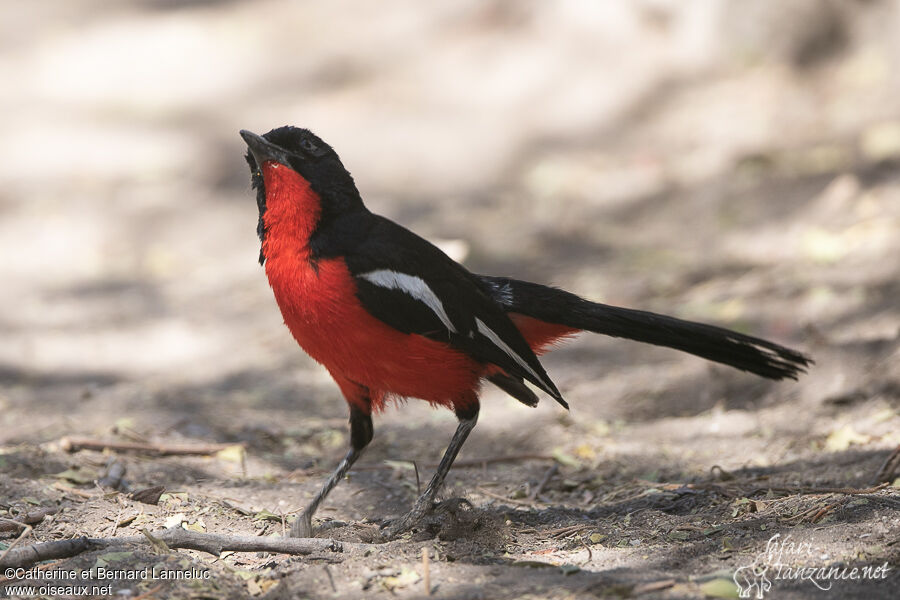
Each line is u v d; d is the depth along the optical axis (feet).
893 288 37.73
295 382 38.14
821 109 56.95
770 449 28.48
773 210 48.34
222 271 51.24
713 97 60.95
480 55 71.26
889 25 58.08
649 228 50.39
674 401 33.71
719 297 40.63
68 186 61.31
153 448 29.45
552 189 56.29
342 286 21.30
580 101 64.28
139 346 42.63
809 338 34.78
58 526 22.20
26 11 93.91
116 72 78.84
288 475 28.63
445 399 22.98
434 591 18.15
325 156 21.77
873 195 46.34
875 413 29.35
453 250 47.70
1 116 71.97
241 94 72.69
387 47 75.66
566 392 35.32
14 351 42.04
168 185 60.85
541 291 24.45
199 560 19.86
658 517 22.63
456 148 62.13
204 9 91.50
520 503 25.84
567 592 17.62
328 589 18.51
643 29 66.54
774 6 61.00
